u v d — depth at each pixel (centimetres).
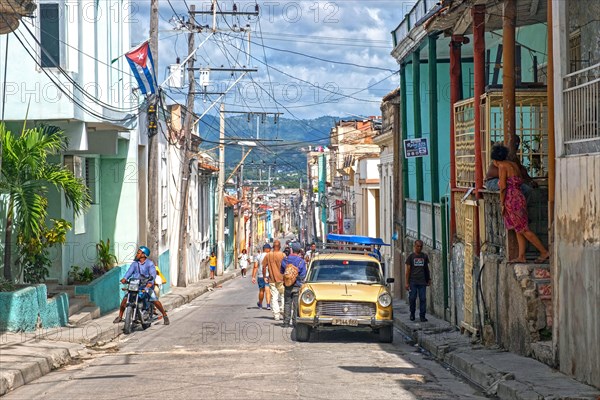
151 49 3011
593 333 1194
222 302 3531
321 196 8412
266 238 14350
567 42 1352
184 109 4109
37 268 2145
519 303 1520
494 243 1741
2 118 1908
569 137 1334
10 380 1310
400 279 3494
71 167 2652
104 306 2558
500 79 2623
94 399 1191
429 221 2717
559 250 1345
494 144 1783
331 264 2150
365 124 7056
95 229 2933
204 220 5978
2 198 1989
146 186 3447
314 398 1178
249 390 1240
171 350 1792
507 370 1353
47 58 2133
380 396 1205
